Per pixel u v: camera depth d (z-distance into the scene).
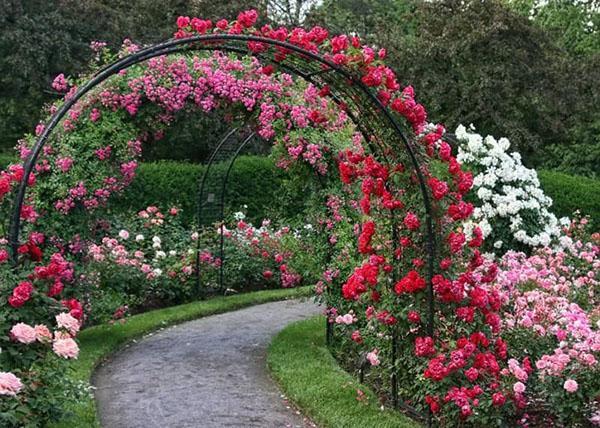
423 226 4.78
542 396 4.81
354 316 6.50
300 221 7.93
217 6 17.91
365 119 4.98
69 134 6.66
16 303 4.18
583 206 13.39
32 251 4.55
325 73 4.94
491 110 16.62
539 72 17.20
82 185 6.67
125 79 6.64
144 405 5.37
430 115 17.41
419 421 4.89
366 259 5.73
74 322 4.25
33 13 15.04
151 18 17.56
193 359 6.75
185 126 13.80
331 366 6.29
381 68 4.74
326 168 6.89
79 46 15.42
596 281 7.03
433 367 4.41
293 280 8.31
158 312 8.82
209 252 10.32
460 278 4.71
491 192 9.12
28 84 15.05
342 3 24.92
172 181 12.85
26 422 3.98
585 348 4.48
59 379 4.31
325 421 4.89
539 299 5.43
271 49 4.90
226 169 10.45
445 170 4.90
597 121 18.38
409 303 4.82
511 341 5.25
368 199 5.00
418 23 19.22
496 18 16.91
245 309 9.48
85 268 7.09
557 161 18.61
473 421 4.52
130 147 6.86
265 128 6.92
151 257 10.03
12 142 15.88
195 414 5.17
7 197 4.88
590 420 4.52
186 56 6.73
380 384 5.73
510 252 7.31
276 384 5.95
